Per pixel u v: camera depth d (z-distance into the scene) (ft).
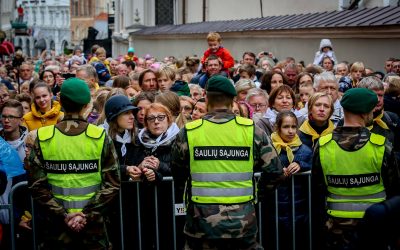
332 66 34.01
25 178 18.17
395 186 14.75
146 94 20.12
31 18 203.31
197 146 14.01
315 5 57.62
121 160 17.46
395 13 38.45
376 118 19.42
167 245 17.66
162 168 16.94
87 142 14.51
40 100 21.90
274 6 65.98
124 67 36.37
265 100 21.09
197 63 38.24
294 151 17.65
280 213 17.44
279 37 50.29
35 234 16.81
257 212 17.54
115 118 17.26
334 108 21.36
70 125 14.64
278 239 17.40
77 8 176.14
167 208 17.43
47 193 14.47
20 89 34.32
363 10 43.70
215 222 13.67
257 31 53.67
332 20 43.50
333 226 14.84
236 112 19.74
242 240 13.76
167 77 25.23
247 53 35.09
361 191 14.62
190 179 14.20
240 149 13.97
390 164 14.57
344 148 14.65
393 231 10.20
